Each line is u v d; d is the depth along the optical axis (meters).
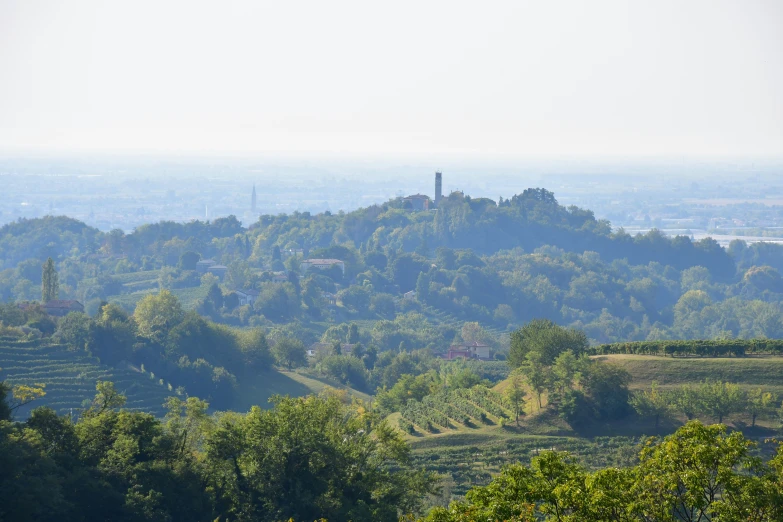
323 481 117.12
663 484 72.94
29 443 105.44
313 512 110.94
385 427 127.88
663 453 74.94
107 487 108.94
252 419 121.75
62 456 112.00
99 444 119.69
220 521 115.25
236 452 118.38
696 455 72.62
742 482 71.31
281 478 116.12
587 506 70.56
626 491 71.88
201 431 124.50
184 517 112.88
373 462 127.75
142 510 105.81
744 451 72.56
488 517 72.75
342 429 127.50
